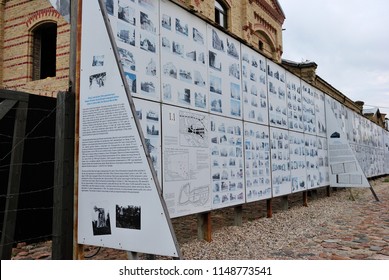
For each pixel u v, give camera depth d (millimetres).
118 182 3736
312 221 7992
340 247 5656
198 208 5695
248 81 7723
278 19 17688
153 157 4867
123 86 3760
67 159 4090
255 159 7707
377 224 7613
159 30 5172
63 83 9320
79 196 3998
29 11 10352
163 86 5164
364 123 19250
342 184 12320
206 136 6062
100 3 3982
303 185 10320
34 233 5844
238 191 6930
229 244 5871
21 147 4445
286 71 9891
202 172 5875
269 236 6480
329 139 12758
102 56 3934
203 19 6242
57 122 4141
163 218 3461
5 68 10664
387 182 20922
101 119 3891
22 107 4441
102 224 3812
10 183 4340
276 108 9023
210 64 6371
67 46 9414
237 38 7336
